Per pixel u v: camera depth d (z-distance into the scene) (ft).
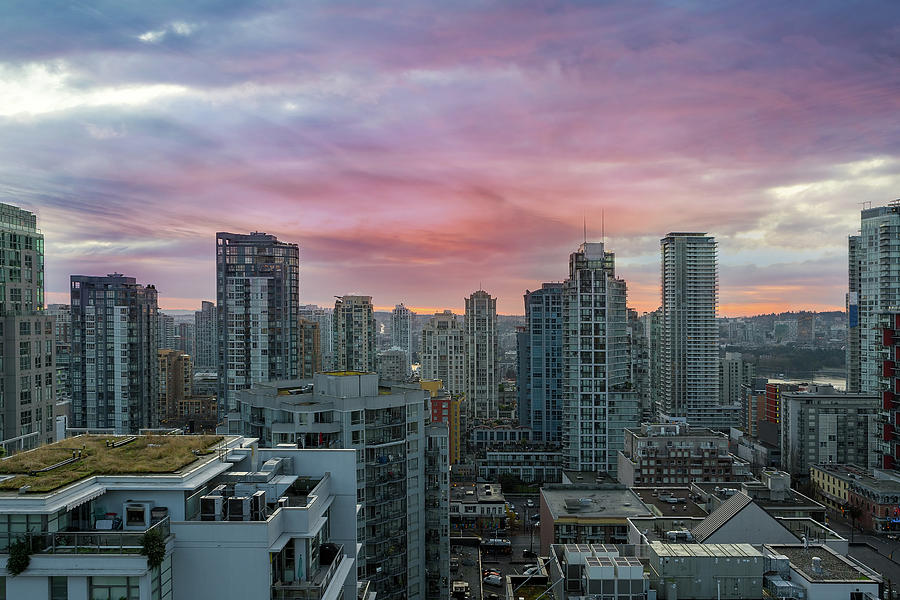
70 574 128.16
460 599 451.53
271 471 167.43
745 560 228.22
